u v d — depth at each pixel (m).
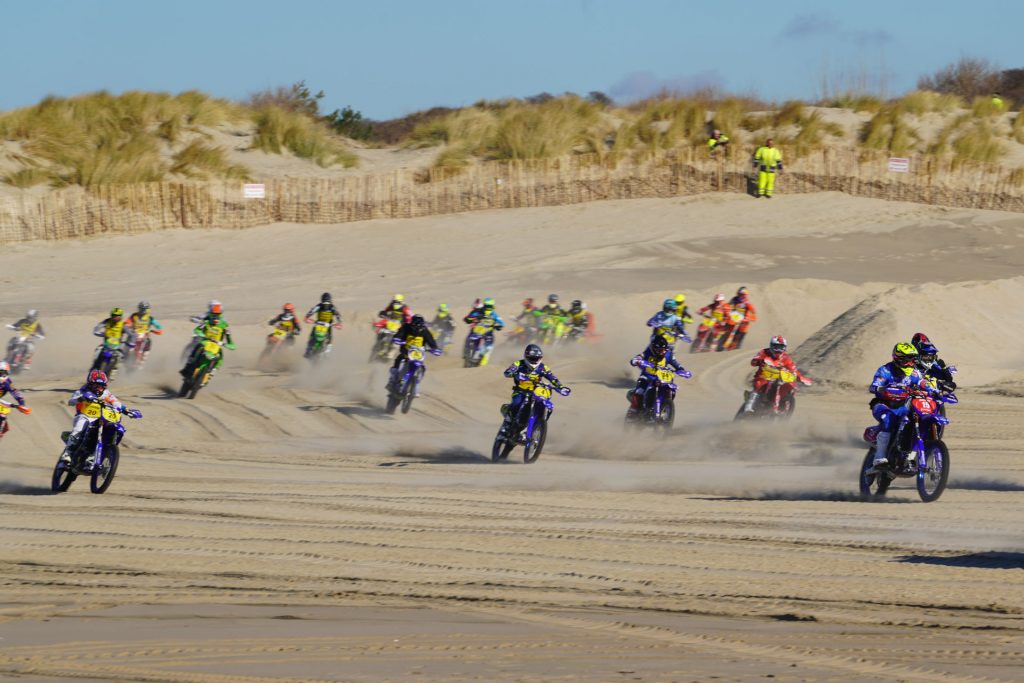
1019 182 169.25
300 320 102.25
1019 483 46.38
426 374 80.44
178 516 39.62
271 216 146.50
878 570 31.25
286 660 22.70
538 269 125.94
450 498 43.12
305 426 64.81
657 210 156.50
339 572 31.52
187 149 150.88
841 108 192.38
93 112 156.38
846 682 21.42
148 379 81.19
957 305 87.50
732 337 94.38
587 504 41.72
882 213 159.12
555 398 74.06
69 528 37.50
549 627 25.69
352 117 191.38
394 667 22.22
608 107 190.25
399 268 126.94
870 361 77.88
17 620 26.11
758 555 33.22
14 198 134.38
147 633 24.84
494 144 167.12
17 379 80.06
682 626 25.84
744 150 167.00
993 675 22.05
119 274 123.38
